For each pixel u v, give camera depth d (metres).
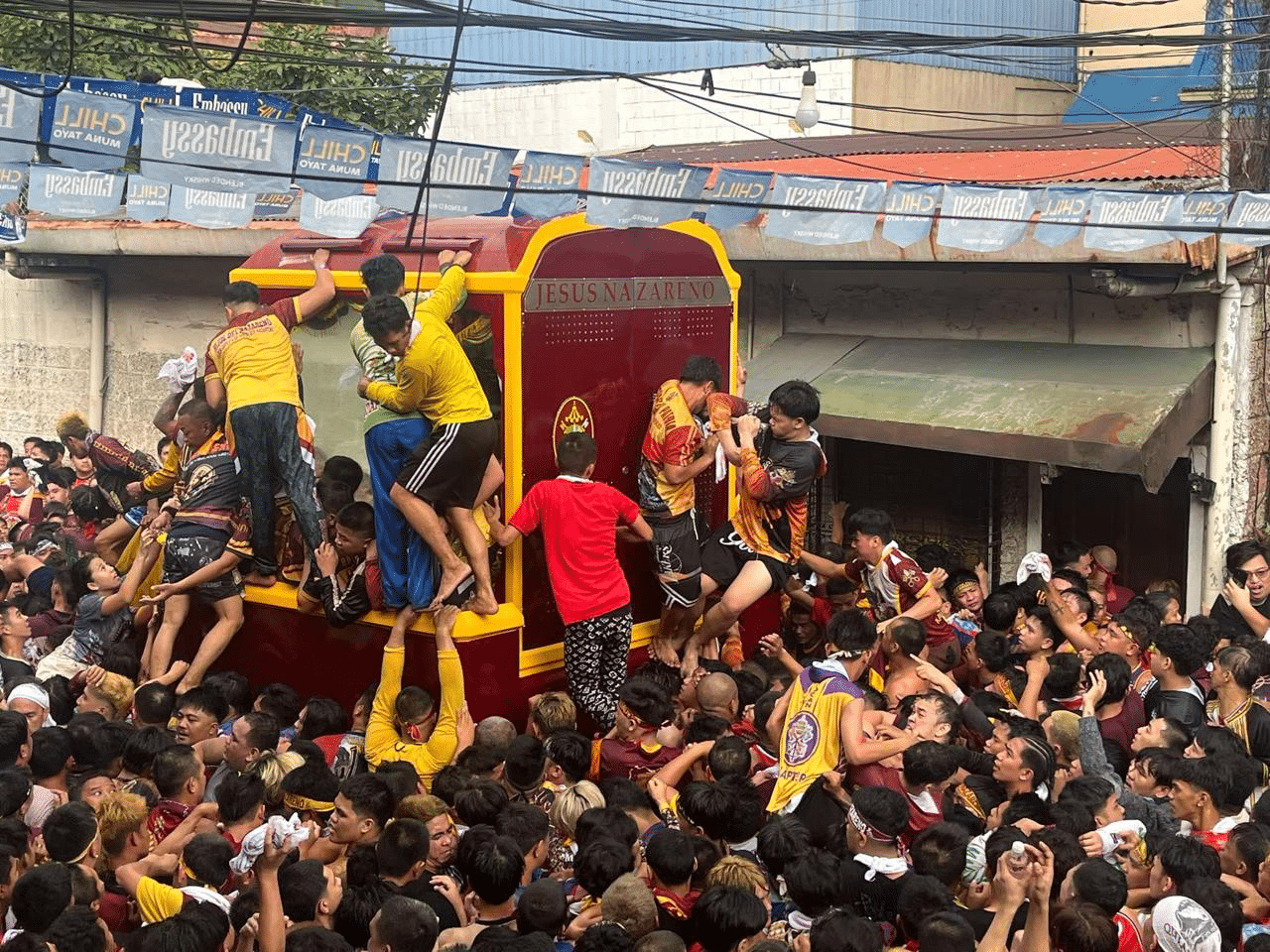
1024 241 11.03
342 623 8.05
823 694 6.80
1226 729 6.85
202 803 6.47
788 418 8.45
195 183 7.11
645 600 8.73
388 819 6.11
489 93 22.84
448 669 7.50
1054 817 6.07
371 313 7.07
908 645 7.56
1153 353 11.42
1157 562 13.00
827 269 13.27
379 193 7.29
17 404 17.36
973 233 8.63
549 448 8.09
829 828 6.43
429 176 7.09
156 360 16.12
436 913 5.46
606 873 5.52
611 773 7.34
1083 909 4.96
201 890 5.44
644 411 8.63
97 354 16.52
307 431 8.34
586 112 21.92
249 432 8.18
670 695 7.91
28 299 17.03
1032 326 12.21
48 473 13.09
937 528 13.06
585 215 8.20
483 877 5.49
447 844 5.98
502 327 7.82
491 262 7.89
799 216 8.80
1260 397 11.31
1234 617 9.47
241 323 8.31
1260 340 11.25
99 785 6.44
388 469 7.59
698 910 5.18
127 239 14.80
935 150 15.23
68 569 9.54
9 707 7.37
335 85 15.77
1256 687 7.59
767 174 8.58
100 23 14.69
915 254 11.55
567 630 7.86
